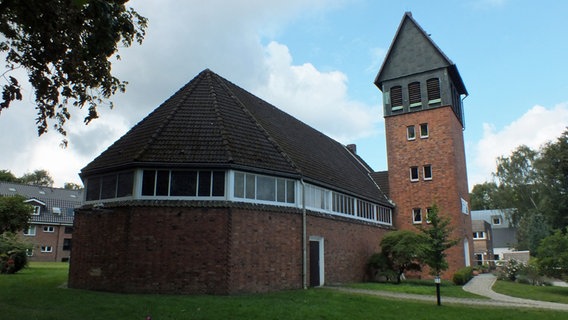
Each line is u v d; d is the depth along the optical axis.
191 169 15.95
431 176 30.36
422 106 31.25
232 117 19.09
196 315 10.55
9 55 9.80
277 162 18.19
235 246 15.48
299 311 11.69
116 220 15.73
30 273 23.48
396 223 31.03
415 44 32.38
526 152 60.03
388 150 32.28
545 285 23.92
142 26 10.76
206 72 22.20
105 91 11.03
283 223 17.67
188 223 15.33
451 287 21.98
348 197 24.67
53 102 10.20
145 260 14.93
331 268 21.05
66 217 57.56
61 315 10.05
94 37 8.62
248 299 13.45
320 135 33.44
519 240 58.53
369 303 13.95
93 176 17.53
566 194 47.12
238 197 16.22
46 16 8.61
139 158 15.66
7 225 28.31
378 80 33.28
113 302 11.91
